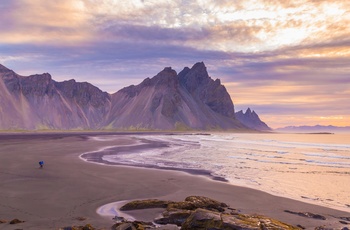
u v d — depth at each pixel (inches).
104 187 834.2
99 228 492.7
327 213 627.2
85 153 1828.2
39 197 700.0
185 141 3617.1
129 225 490.6
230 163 1464.1
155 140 3732.8
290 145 3334.2
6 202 649.0
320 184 950.4
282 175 1119.6
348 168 1325.0
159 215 581.0
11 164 1233.4
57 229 476.7
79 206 637.9
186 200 650.2
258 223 460.4
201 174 1114.1
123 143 2923.2
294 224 550.3
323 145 3444.9
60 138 3991.1
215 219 474.0
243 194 790.5
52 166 1206.9
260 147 2792.8
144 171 1142.3
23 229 478.9
